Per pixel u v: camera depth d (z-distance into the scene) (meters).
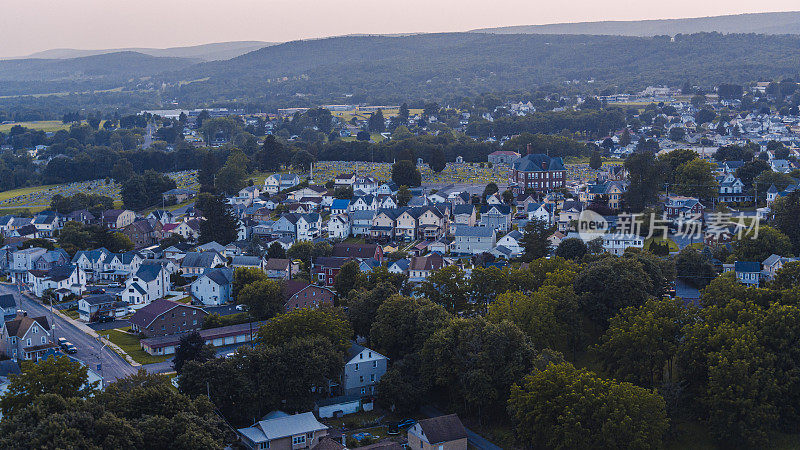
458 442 99.75
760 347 105.31
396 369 114.12
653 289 139.25
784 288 124.38
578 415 96.00
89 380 113.50
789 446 102.12
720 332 108.44
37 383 94.81
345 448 95.06
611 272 132.38
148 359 131.75
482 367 108.81
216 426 93.94
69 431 79.88
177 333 144.62
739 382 102.00
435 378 113.44
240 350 112.19
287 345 111.88
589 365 123.31
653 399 98.19
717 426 102.56
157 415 89.00
